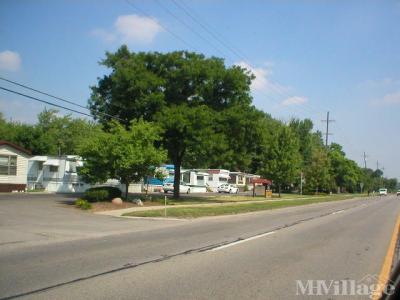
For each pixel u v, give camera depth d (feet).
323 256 41.14
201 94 131.75
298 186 305.32
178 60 130.11
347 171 385.09
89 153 99.96
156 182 192.54
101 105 129.29
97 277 30.32
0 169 131.85
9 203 93.50
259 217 90.22
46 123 242.37
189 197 159.53
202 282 29.40
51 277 30.12
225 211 97.50
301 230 64.80
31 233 52.80
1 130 212.43
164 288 27.53
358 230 66.54
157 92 124.57
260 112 139.23
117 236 53.52
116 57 129.49
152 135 104.78
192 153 141.90
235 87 135.13
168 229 63.16
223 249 44.34
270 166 211.00
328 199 204.13
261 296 26.14
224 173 252.62
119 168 101.09
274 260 38.40
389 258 40.50
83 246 44.50
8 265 34.14
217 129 132.87
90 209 88.94
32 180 158.20
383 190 411.95
